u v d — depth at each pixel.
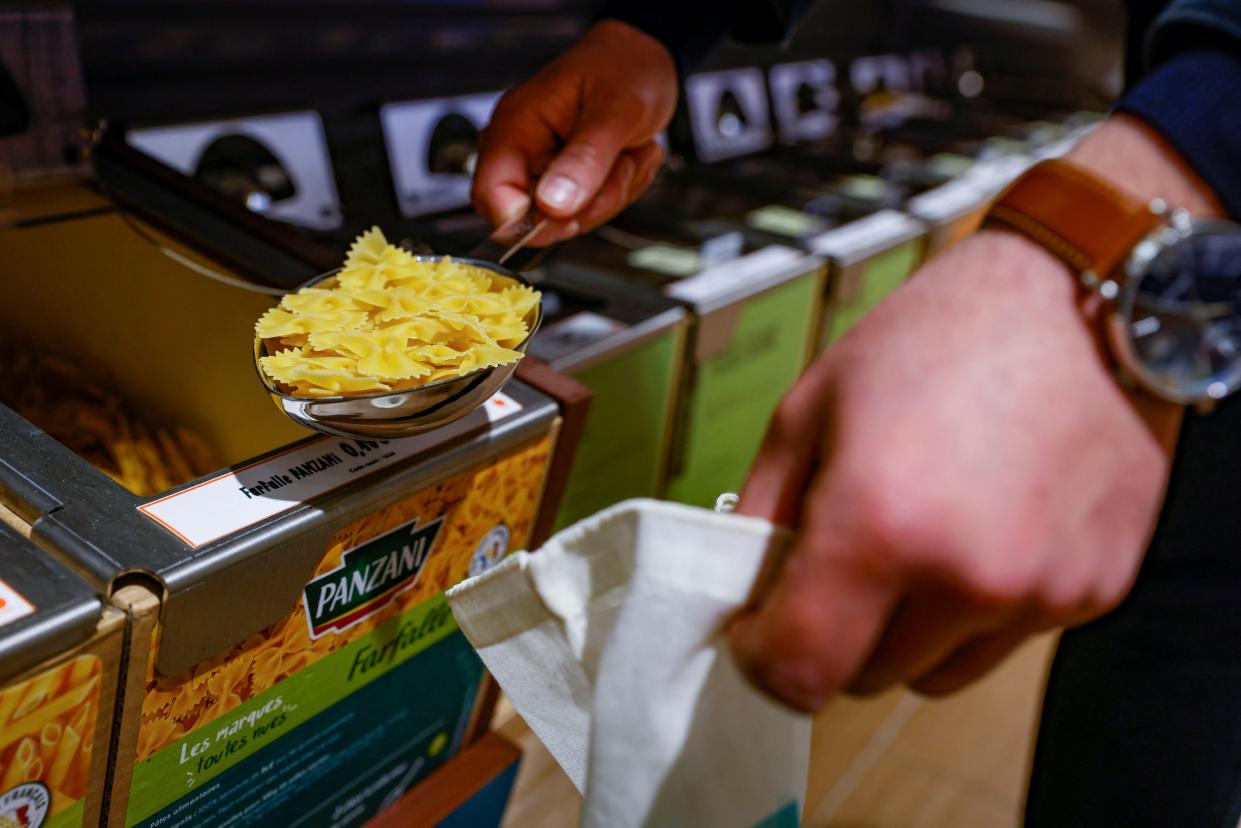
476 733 1.04
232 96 1.49
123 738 0.62
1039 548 0.42
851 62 2.71
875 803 1.39
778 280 1.60
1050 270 0.46
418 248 1.23
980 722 1.56
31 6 1.05
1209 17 0.53
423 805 0.96
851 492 0.40
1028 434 0.42
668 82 1.03
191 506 0.64
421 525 0.77
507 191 0.95
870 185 2.17
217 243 0.98
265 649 0.69
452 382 0.65
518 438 0.80
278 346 0.70
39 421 0.94
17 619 0.52
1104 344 0.46
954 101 3.02
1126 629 0.94
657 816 0.55
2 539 0.58
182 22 1.40
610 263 1.60
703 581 0.48
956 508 0.40
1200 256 0.45
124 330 1.01
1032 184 0.49
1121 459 0.45
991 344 0.44
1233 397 0.83
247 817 0.78
